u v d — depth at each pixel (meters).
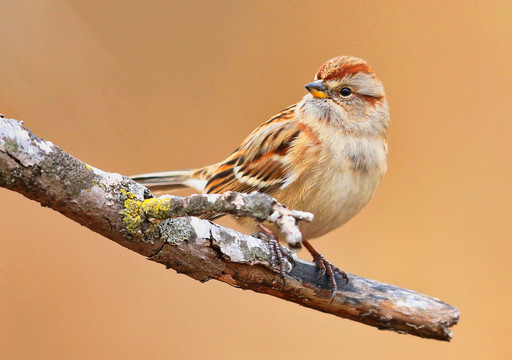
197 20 12.24
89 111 11.66
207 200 4.89
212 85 12.14
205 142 11.92
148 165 11.71
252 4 12.40
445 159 11.83
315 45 12.30
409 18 12.38
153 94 11.95
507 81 12.10
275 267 6.14
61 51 11.70
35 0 11.63
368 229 11.38
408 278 10.82
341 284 6.52
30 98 11.43
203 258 5.84
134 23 12.01
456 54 12.27
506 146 11.81
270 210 4.75
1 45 11.45
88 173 5.11
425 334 6.47
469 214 11.40
